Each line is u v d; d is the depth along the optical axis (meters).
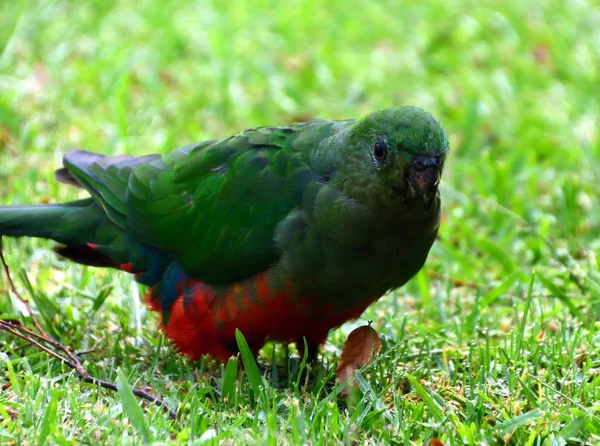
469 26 18.78
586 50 18.25
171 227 9.97
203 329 9.87
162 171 10.33
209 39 17.69
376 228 8.99
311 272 9.22
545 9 19.67
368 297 9.51
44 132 15.34
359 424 8.45
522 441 8.26
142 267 10.39
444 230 13.33
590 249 12.87
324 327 9.84
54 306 10.78
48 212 10.66
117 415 8.40
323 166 9.34
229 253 9.53
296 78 17.30
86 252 10.86
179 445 7.86
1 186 13.82
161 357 10.27
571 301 11.27
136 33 18.05
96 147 14.79
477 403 8.78
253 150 9.80
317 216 9.16
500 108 16.61
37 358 9.77
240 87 16.84
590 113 16.44
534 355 9.72
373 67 17.67
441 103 16.66
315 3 19.61
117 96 15.83
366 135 8.95
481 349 9.83
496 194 14.07
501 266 12.81
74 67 16.70
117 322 11.00
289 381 9.66
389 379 9.56
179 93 16.69
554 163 15.14
